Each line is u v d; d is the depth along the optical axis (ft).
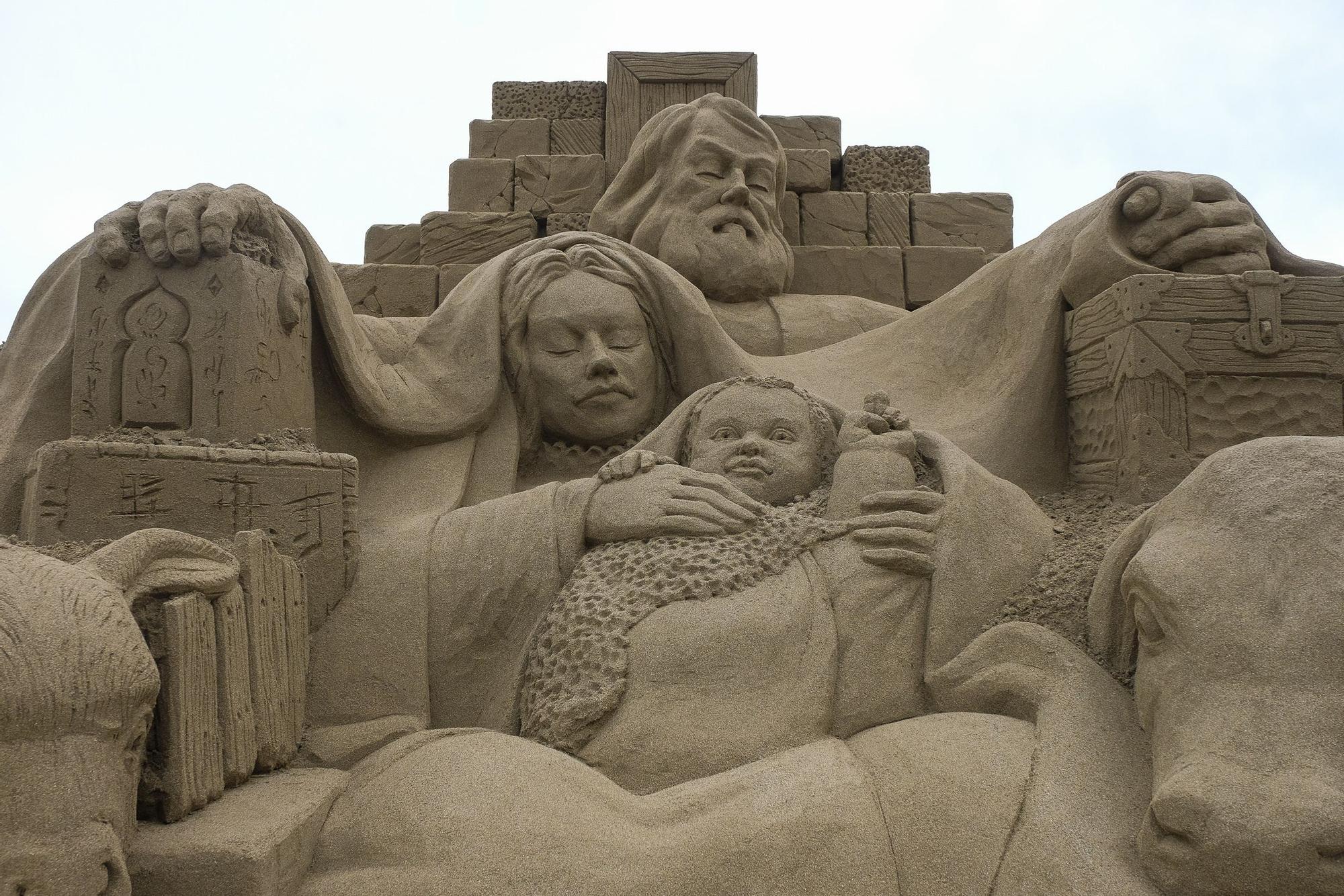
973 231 15.92
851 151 16.62
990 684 6.80
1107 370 9.07
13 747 4.85
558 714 6.84
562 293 9.96
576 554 7.82
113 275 8.04
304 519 7.54
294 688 7.07
